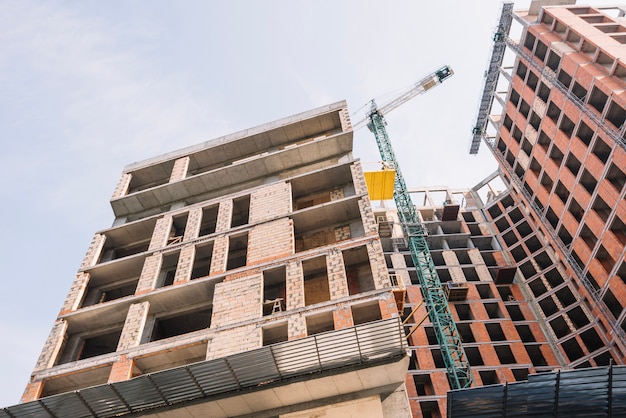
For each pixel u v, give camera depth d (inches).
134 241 1348.4
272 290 1032.8
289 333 861.2
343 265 966.4
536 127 2224.4
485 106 2728.8
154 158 1556.3
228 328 916.0
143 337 1010.1
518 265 2434.8
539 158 2155.5
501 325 2064.5
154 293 1055.6
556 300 2155.5
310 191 1288.1
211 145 1510.8
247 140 1488.7
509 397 682.8
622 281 1638.8
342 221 1152.2
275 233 1108.5
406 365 759.7
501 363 2017.7
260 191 1272.1
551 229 2122.3
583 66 1777.8
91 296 1193.4
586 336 1959.9
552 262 2397.9
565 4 2223.2
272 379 775.7
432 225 2652.6
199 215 1282.0
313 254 1015.0
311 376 765.3
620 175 1668.3
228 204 1275.8
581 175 1830.7
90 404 794.8
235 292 990.4
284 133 1477.6
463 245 2618.1
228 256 1174.3
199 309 1064.2
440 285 1920.5
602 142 1724.9
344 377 759.7
